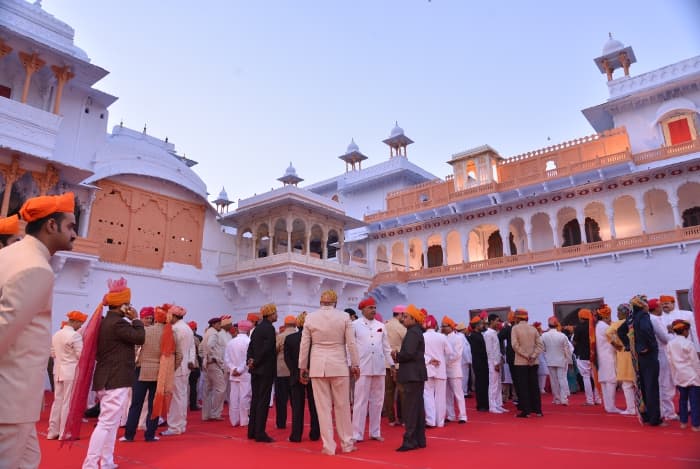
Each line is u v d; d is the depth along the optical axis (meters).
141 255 20.25
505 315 25.16
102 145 19.81
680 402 7.32
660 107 23.61
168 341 6.97
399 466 5.09
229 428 8.53
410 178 34.75
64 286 17.12
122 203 20.08
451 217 28.27
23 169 16.03
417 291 28.73
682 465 4.77
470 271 26.66
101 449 4.80
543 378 13.98
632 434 6.88
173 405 7.77
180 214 22.19
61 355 7.62
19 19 17.16
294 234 25.23
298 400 7.04
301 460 5.51
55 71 17.56
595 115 26.36
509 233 27.89
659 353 8.62
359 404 7.04
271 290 21.67
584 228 23.81
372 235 31.97
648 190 22.31
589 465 4.92
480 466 5.00
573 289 23.30
